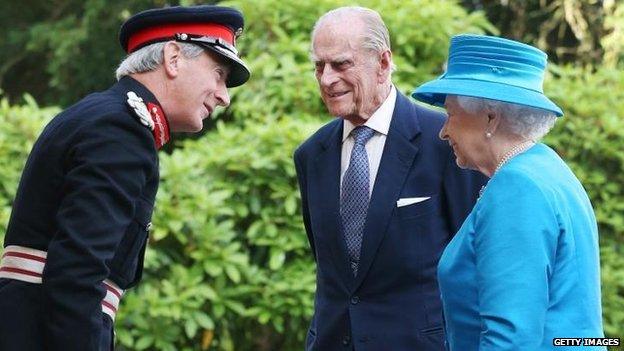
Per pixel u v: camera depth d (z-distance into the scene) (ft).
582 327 12.63
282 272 25.26
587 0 47.62
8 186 25.26
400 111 17.85
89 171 13.79
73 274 13.44
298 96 27.68
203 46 15.02
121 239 14.20
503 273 12.46
